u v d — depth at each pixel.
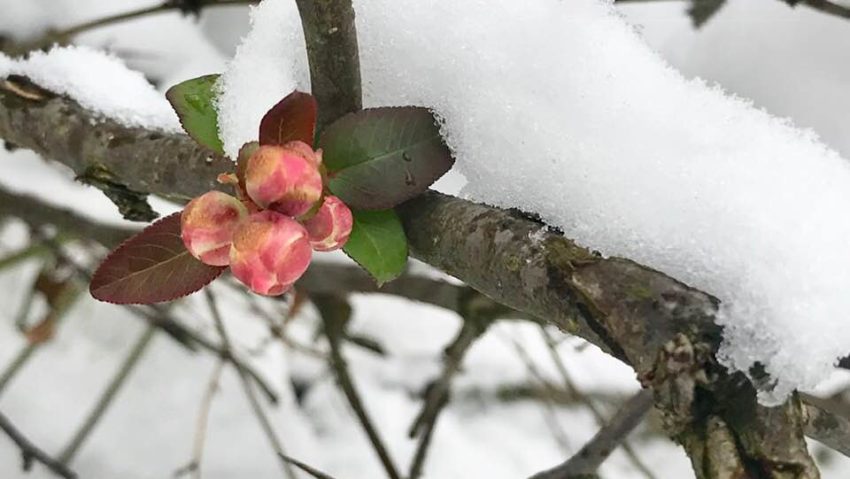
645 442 1.28
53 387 1.08
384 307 1.24
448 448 1.17
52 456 1.03
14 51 0.67
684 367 0.40
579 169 0.45
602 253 0.43
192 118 0.48
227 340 0.88
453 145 0.47
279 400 1.10
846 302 0.41
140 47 0.77
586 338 0.42
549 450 1.22
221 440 1.07
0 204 0.79
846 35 0.66
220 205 0.43
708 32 0.69
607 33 0.47
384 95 0.48
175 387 1.10
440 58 0.48
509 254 0.44
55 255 0.86
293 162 0.43
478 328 0.68
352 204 0.46
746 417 0.40
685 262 0.42
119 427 1.06
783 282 0.41
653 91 0.46
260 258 0.43
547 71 0.47
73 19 0.74
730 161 0.44
